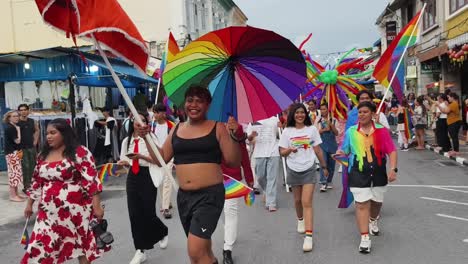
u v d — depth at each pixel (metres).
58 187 4.28
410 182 10.04
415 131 16.62
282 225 6.85
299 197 6.14
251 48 3.90
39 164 4.38
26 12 17.27
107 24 3.62
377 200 5.59
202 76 4.23
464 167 11.93
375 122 5.59
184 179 3.96
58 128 4.36
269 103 4.29
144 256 5.41
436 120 14.70
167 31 23.73
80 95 14.17
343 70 9.54
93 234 4.40
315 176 5.78
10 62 12.69
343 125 10.01
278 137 9.21
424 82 23.94
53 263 4.20
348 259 5.25
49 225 4.23
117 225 7.24
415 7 25.53
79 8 3.59
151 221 5.34
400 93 7.28
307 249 5.55
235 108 4.36
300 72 3.98
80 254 4.32
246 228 6.76
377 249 5.55
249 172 5.46
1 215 8.25
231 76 4.23
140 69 4.12
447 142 14.45
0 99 13.52
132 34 3.76
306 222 5.67
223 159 4.15
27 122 9.64
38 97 13.72
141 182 5.28
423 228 6.38
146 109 11.67
